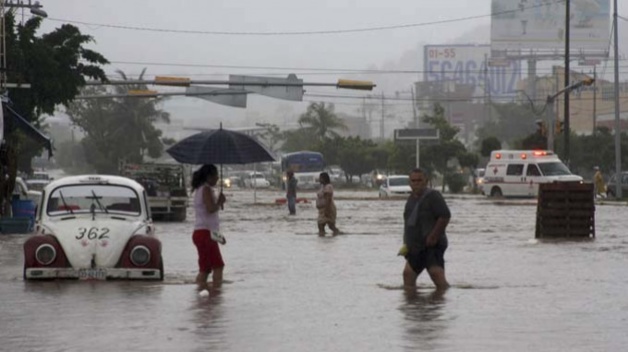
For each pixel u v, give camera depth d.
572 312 22.50
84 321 21.31
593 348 18.11
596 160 147.88
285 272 32.22
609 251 39.78
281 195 123.12
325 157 185.38
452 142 142.88
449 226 57.34
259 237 49.34
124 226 28.55
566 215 47.25
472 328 20.30
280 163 177.88
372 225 59.31
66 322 21.19
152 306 23.59
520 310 22.81
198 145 48.81
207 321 21.36
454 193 132.38
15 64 73.81
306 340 19.06
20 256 38.38
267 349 18.14
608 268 32.88
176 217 66.06
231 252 40.19
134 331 20.06
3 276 30.20
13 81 69.38
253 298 25.19
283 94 79.56
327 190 50.31
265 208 84.62
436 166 145.25
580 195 47.06
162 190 65.19
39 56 75.44
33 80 75.88
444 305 23.69
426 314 22.25
